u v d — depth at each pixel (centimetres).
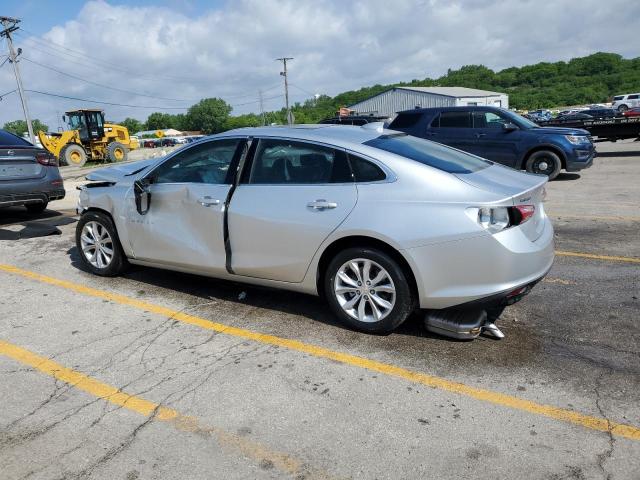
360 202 392
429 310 400
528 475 261
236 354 389
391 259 385
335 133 437
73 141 2955
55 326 444
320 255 410
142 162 620
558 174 1184
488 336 405
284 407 322
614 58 13775
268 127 471
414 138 474
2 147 778
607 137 1541
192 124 12838
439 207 370
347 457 278
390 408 319
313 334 417
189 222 475
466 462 271
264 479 264
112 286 538
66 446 291
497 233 360
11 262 629
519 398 325
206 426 306
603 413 307
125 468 273
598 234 688
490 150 1208
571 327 416
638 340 391
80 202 568
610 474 260
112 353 394
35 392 344
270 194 429
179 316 459
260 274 442
